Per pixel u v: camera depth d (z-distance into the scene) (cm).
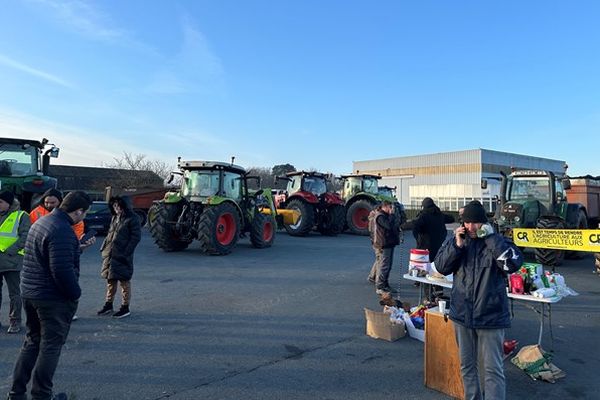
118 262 506
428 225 649
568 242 568
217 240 1006
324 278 778
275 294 648
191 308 561
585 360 408
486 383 284
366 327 488
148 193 1905
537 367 365
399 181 4888
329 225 1630
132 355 398
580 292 699
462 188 4053
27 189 970
